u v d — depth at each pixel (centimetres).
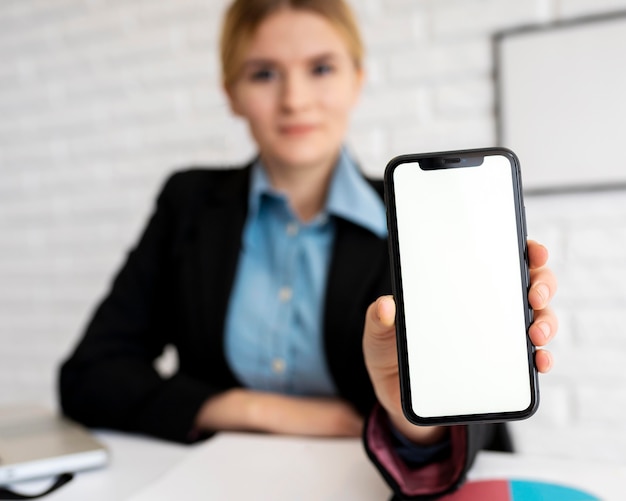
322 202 85
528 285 40
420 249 41
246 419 69
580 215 115
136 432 72
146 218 151
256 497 49
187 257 85
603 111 110
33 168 161
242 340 81
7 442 61
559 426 118
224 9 138
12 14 158
